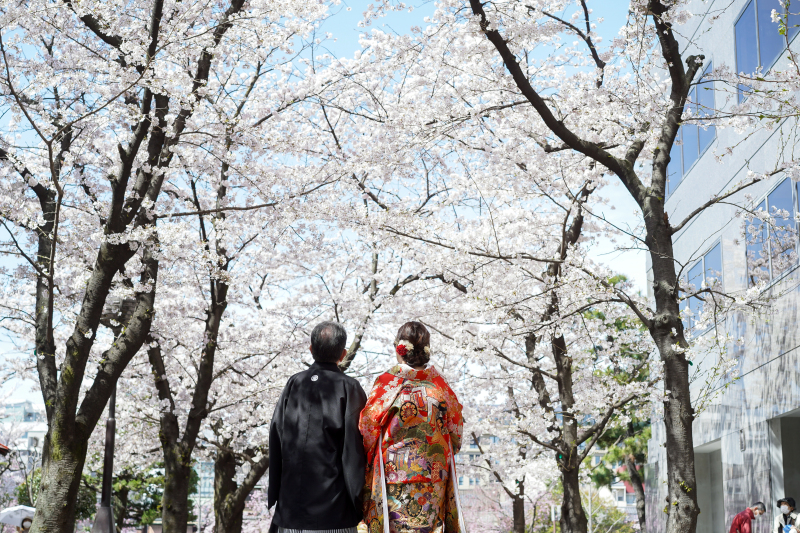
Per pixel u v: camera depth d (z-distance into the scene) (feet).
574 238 34.68
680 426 20.72
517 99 30.01
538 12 25.59
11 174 27.78
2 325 34.94
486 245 31.60
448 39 28.35
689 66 24.94
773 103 35.29
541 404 36.58
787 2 22.71
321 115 36.91
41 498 22.06
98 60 27.43
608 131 29.40
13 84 26.40
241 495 38.68
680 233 55.83
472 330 34.68
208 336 35.22
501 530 79.77
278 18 27.43
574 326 36.63
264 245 36.42
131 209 24.68
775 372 36.96
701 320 27.84
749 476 41.16
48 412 24.26
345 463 10.84
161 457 56.80
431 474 10.88
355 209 28.04
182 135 28.73
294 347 39.58
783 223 36.17
